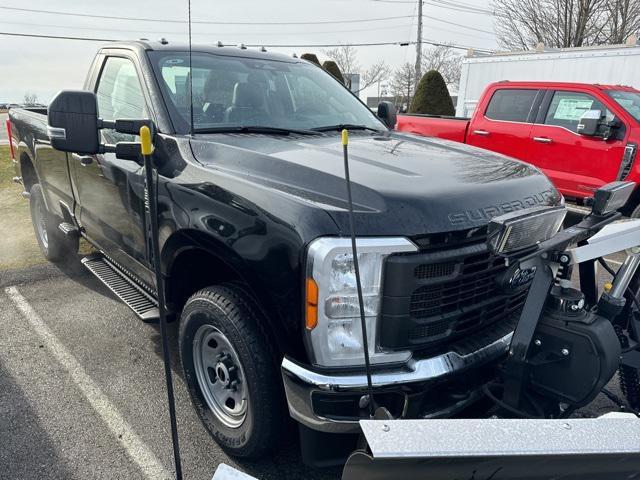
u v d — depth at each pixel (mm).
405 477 1597
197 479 2658
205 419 2850
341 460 2355
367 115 4121
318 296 2074
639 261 2373
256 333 2406
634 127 6953
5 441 2922
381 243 2072
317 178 2395
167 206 2803
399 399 2188
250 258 2297
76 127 2631
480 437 1548
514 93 8312
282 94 3771
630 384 2686
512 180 2645
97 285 5164
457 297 2309
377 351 2160
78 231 4535
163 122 3135
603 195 2172
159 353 3873
